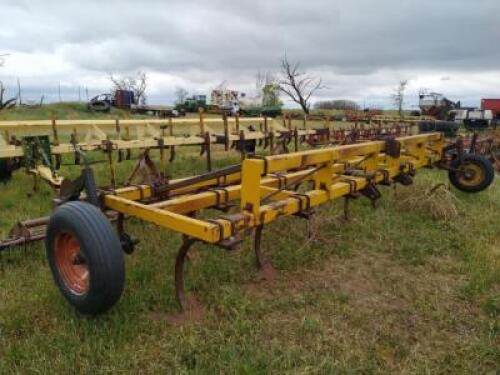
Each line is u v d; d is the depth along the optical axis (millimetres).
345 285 3910
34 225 4195
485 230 5375
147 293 3508
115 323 3098
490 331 3213
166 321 3209
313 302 3572
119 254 2975
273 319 3307
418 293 3785
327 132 11812
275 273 4066
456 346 3053
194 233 2973
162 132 9312
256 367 2711
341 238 4992
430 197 6074
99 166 9195
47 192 6852
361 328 3238
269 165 3195
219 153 12070
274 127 11406
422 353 2969
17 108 30109
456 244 4891
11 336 3020
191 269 3939
